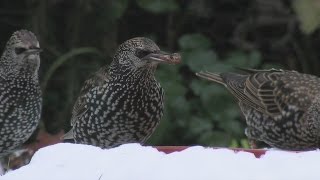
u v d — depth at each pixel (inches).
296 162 193.6
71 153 198.1
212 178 185.6
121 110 340.5
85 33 537.3
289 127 355.6
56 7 535.5
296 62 553.6
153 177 186.2
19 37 349.1
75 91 519.5
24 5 540.7
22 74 351.6
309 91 358.6
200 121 507.8
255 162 193.8
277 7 543.2
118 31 552.4
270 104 368.2
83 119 351.9
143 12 553.3
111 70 342.3
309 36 545.3
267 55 555.2
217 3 552.1
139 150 199.3
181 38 524.7
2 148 362.6
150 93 340.5
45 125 518.9
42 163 195.6
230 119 508.4
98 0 530.6
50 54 532.7
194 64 519.5
